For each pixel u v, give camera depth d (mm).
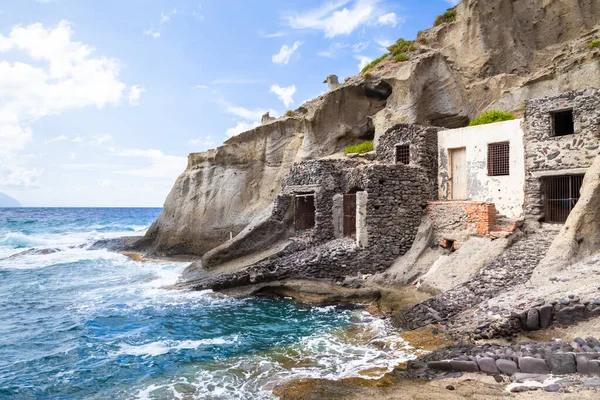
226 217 37656
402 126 23344
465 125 28328
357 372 10570
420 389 8766
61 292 22750
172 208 41625
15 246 47750
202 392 10148
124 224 86688
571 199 16891
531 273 14234
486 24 30438
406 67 29281
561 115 18062
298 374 10758
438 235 20125
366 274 19812
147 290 22781
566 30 29141
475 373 9359
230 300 19922
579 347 8984
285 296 20297
